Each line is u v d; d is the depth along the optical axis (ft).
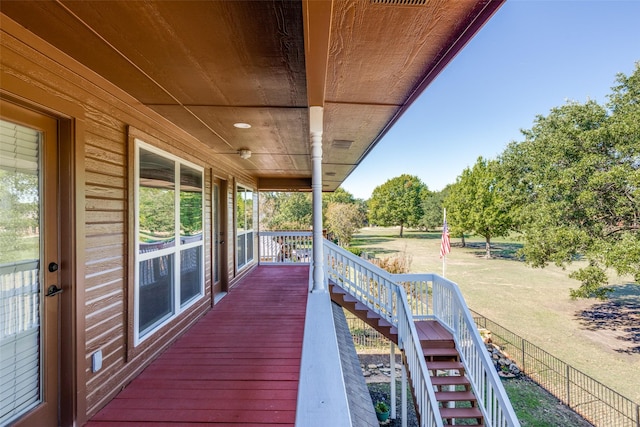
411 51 5.61
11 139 5.21
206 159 14.05
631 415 19.29
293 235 27.09
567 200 40.32
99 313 6.89
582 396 21.74
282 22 4.59
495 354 27.09
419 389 12.94
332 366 4.46
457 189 86.89
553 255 42.34
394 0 4.14
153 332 9.11
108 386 7.07
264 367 8.57
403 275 17.92
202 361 8.96
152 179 9.43
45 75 5.49
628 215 36.04
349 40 5.20
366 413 12.50
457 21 4.65
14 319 5.23
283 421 6.23
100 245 7.00
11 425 5.08
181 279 11.44
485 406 13.43
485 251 86.38
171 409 6.68
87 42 5.19
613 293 46.98
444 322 16.65
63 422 5.97
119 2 4.12
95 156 6.86
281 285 18.80
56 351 5.96
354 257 18.13
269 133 11.37
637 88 39.04
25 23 4.65
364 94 7.64
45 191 5.81
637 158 36.22
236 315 13.21
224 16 4.43
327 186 31.35
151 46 5.32
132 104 8.14
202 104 8.30
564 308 40.37
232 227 18.52
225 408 6.69
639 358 26.91
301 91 7.41
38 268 5.66
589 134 38.91
